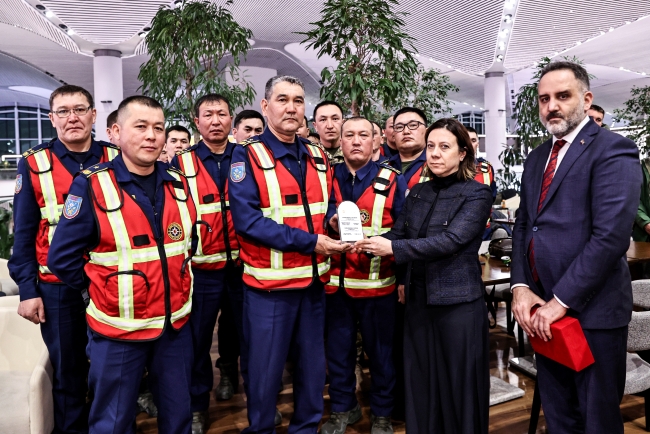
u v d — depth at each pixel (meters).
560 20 9.73
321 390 2.28
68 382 2.30
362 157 2.54
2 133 19.30
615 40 11.49
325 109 3.10
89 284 1.89
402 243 2.00
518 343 3.75
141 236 1.85
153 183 1.96
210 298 2.63
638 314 2.27
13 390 2.24
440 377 2.08
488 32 10.23
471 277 2.04
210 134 2.66
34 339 2.55
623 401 2.88
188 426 2.02
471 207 2.01
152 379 1.97
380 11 3.89
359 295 2.50
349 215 2.13
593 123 1.79
